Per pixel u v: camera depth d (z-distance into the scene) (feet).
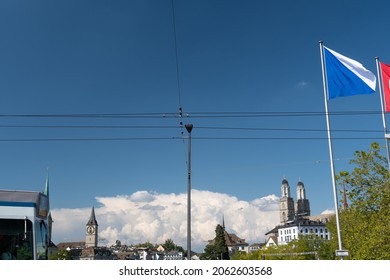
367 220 113.50
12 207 52.75
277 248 320.91
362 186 115.03
